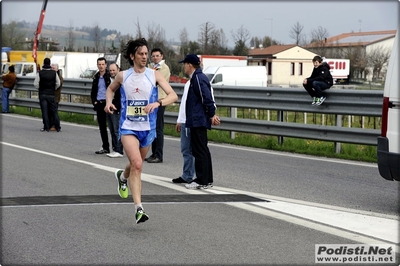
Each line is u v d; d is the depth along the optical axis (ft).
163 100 39.09
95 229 37.11
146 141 39.60
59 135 87.66
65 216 40.27
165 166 61.67
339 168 60.70
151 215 40.68
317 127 70.28
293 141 76.43
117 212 41.50
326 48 369.09
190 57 50.26
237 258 31.42
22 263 30.55
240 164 63.05
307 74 364.79
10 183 51.70
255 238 35.19
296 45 364.17
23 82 123.24
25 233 36.17
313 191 49.37
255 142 77.30
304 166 61.87
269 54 360.07
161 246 33.55
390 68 42.14
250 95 78.48
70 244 33.94
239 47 360.28
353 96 67.41
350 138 67.31
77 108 108.27
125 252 32.45
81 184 51.49
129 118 39.04
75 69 248.32
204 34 305.73
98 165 61.41
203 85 49.29
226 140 80.33
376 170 59.57
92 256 31.73
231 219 39.65
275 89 75.25
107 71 68.64
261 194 48.01
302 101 72.43
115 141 67.51
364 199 46.57
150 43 253.24
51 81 91.91
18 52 255.29
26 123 104.22
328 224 38.55
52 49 346.74
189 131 51.24
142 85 38.91
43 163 62.44
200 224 38.32
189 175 52.24
